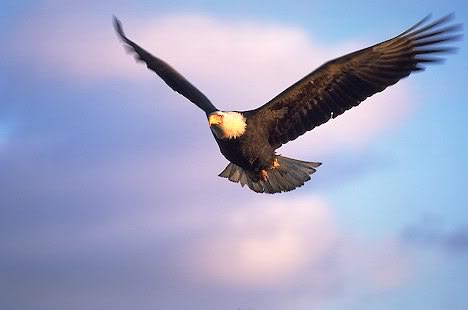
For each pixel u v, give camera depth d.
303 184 14.97
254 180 15.13
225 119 14.40
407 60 13.73
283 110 14.63
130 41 15.95
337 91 14.32
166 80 15.66
